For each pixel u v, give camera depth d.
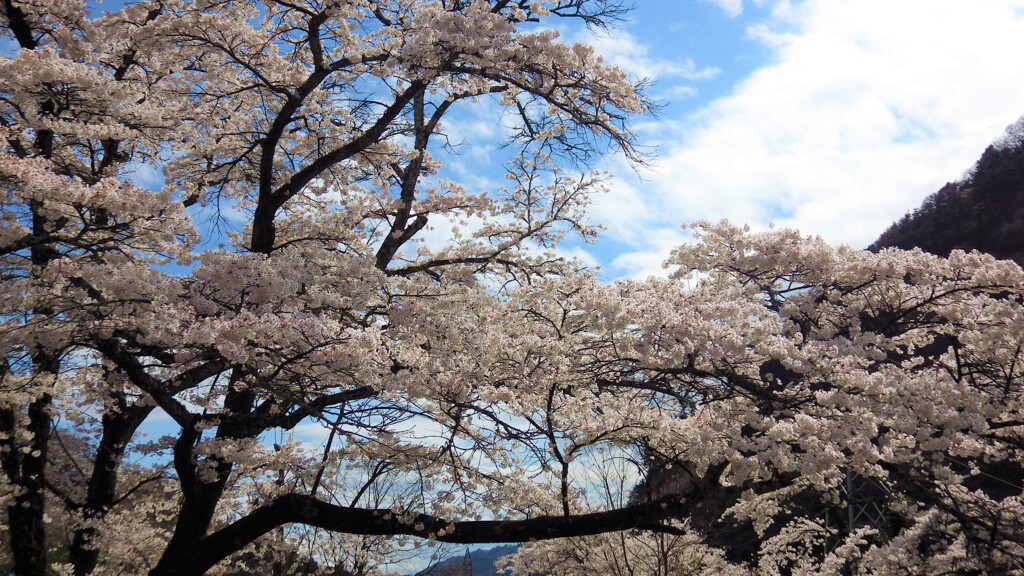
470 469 6.63
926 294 6.62
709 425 5.86
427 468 6.95
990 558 5.56
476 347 6.68
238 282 5.44
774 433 5.42
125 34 8.31
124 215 5.73
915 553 6.24
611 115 7.38
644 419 6.21
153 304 5.23
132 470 9.18
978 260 6.34
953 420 5.60
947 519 5.97
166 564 6.97
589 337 6.39
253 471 7.47
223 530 7.10
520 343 6.53
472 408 6.05
